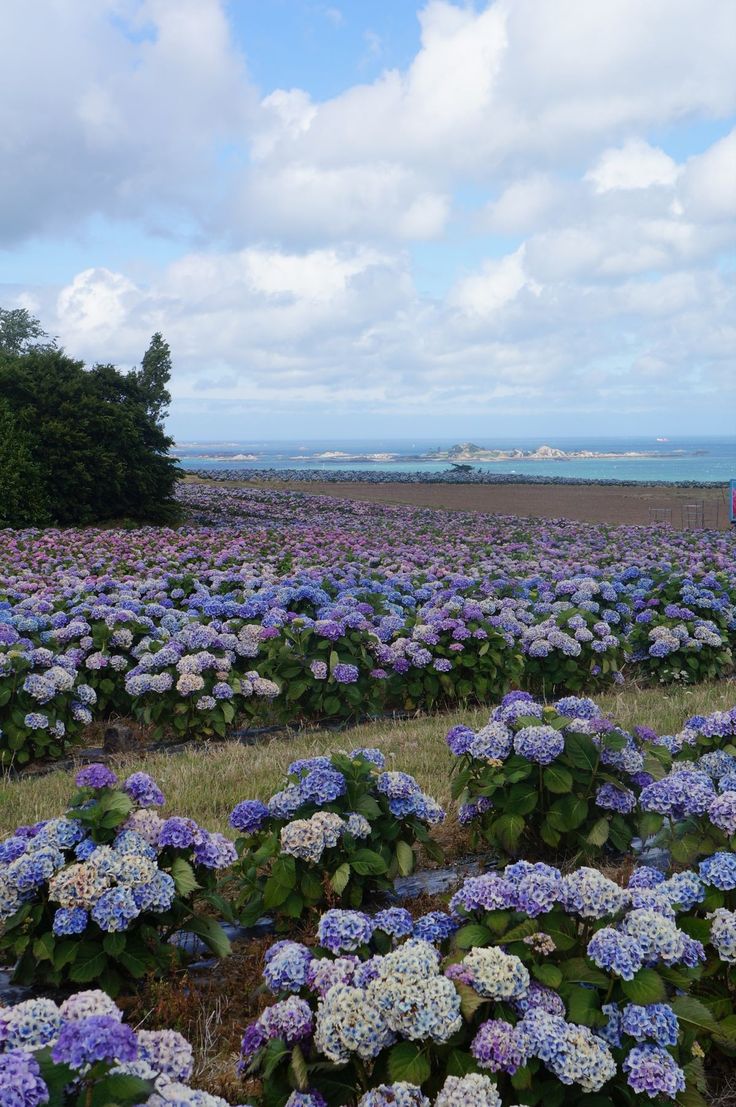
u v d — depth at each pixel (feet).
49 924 13.60
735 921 11.85
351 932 11.61
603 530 108.78
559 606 42.32
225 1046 12.28
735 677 41.01
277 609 37.27
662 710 32.14
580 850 17.89
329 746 28.86
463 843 19.84
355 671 31.32
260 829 16.42
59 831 13.99
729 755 18.76
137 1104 8.09
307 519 128.98
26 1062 7.79
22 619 35.06
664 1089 9.45
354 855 15.43
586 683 37.06
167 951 13.97
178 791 24.06
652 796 15.75
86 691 30.07
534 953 11.29
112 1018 8.81
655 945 10.77
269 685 30.83
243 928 16.17
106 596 44.91
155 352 176.45
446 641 34.78
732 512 123.54
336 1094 10.04
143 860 13.35
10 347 218.18
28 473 101.09
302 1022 10.08
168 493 119.55
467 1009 9.82
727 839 15.30
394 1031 9.91
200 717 30.83
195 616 38.73
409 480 269.64
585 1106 9.75
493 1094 9.06
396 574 58.65
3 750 28.02
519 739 17.12
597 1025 10.19
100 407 109.91
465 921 12.41
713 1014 11.91
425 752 27.07
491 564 64.80
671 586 45.06
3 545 72.38
